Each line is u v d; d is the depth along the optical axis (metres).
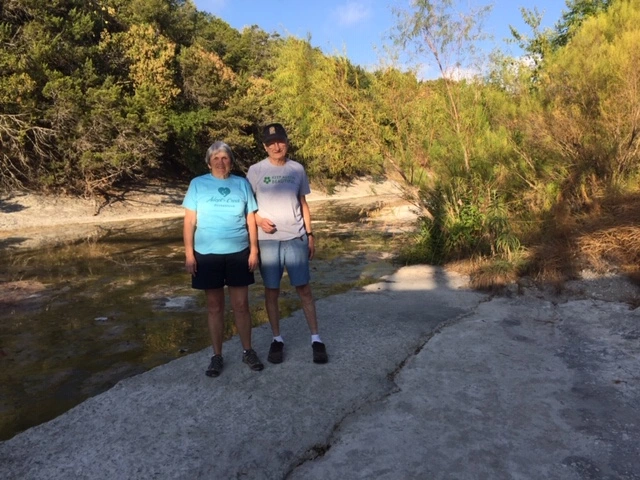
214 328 4.16
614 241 6.95
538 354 4.45
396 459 2.94
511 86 9.60
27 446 3.18
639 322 5.07
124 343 5.57
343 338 4.93
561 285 6.37
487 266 7.29
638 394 3.65
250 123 30.30
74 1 23.70
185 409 3.58
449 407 3.53
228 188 4.04
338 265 9.56
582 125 8.56
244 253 4.10
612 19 9.75
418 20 8.80
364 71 9.73
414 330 5.14
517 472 2.79
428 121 9.24
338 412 3.50
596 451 2.96
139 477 2.82
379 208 21.72
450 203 8.93
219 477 2.82
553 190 8.62
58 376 4.69
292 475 2.85
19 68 19.91
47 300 7.57
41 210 20.59
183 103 30.33
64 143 21.39
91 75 22.69
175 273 9.56
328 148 10.67
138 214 22.91
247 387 3.89
